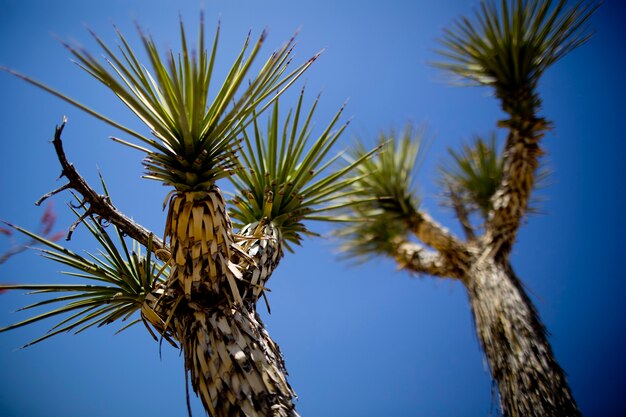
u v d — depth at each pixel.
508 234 4.28
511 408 3.42
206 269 2.27
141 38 1.98
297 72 2.35
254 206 2.91
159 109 2.22
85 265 2.53
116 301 2.55
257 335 2.30
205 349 2.18
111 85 2.14
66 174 2.36
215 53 2.11
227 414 2.08
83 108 1.95
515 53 4.15
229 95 2.11
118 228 2.56
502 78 4.24
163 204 2.29
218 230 2.30
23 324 2.34
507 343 3.63
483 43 4.28
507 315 3.74
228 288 2.35
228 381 2.12
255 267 2.49
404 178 4.96
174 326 2.40
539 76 4.18
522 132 4.20
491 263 4.17
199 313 2.26
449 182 5.41
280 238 2.75
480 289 4.03
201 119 2.20
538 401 3.32
